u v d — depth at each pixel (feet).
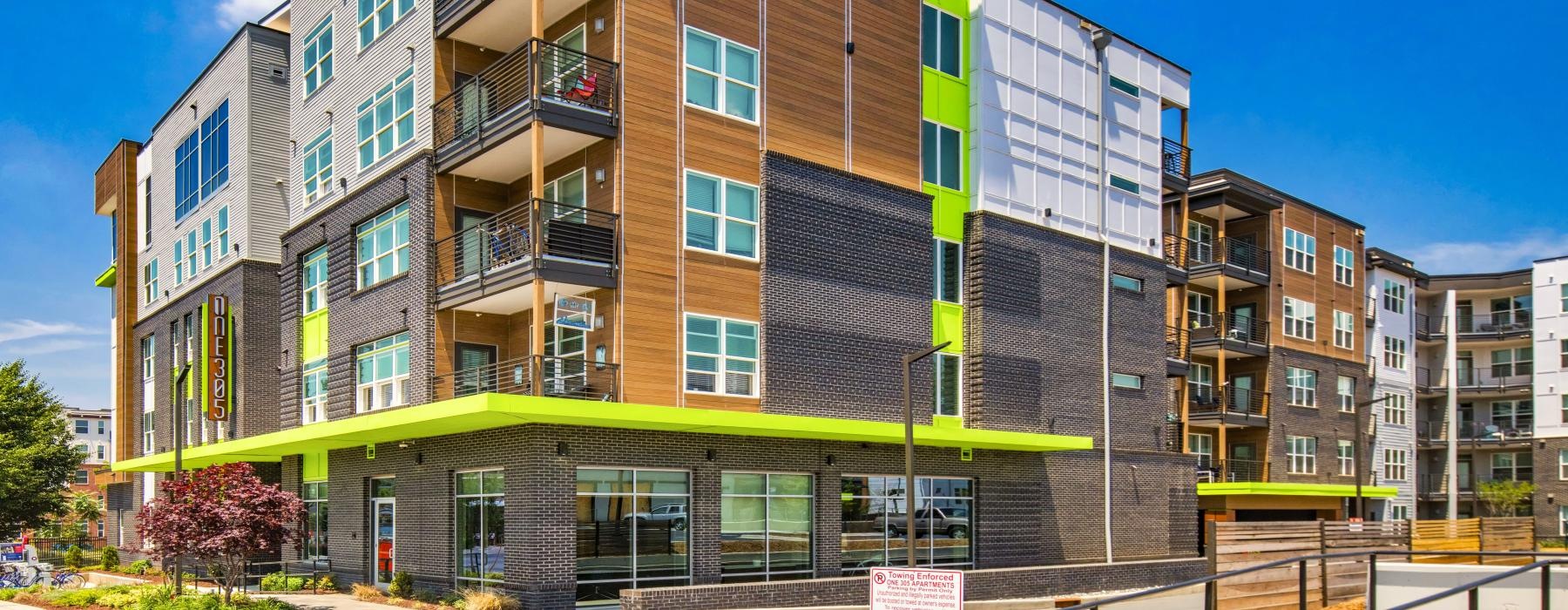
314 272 99.30
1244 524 77.36
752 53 83.76
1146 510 108.58
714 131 80.53
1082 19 111.04
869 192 88.79
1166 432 113.29
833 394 84.02
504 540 72.69
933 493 91.61
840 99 89.20
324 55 100.78
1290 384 153.38
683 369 76.28
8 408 132.98
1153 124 118.01
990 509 94.94
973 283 96.94
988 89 100.32
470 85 84.43
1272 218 152.87
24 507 131.23
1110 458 105.19
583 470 71.87
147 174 142.00
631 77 76.54
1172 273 121.60
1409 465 183.32
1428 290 204.54
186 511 70.49
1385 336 182.60
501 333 84.69
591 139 76.33
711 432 75.97
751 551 79.10
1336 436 161.48
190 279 123.95
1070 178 106.93
